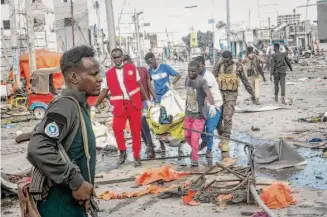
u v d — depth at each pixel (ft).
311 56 216.95
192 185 21.84
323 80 89.56
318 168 25.90
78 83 10.28
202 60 27.37
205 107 26.86
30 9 80.79
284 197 19.84
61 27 166.71
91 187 9.88
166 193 21.85
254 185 20.45
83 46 10.54
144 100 31.73
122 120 28.81
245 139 35.63
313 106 51.90
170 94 29.53
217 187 21.44
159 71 34.37
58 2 166.20
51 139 9.65
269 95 68.08
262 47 213.46
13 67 83.87
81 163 10.19
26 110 67.31
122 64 28.63
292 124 40.55
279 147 27.43
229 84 28.73
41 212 10.03
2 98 82.94
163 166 25.95
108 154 33.71
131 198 22.22
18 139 12.35
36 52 93.76
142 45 220.84
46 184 9.91
